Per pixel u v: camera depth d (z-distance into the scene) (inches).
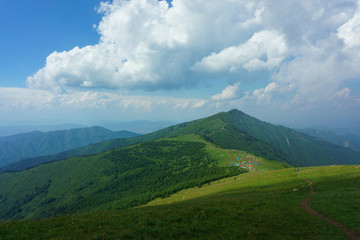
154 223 962.1
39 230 896.9
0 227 899.4
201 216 1101.1
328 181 2278.5
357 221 1063.0
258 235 924.6
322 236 932.6
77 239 782.5
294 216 1206.3
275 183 2957.7
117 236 810.2
